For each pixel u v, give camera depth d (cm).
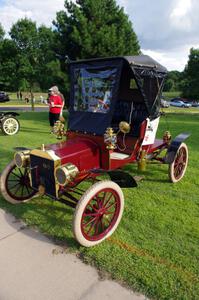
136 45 1486
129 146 466
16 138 880
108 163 395
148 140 477
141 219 389
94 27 1377
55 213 400
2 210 407
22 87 2423
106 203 349
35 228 364
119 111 531
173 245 332
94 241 328
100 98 411
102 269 291
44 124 1182
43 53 2175
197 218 396
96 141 400
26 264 301
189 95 4131
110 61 407
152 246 329
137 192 475
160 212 409
